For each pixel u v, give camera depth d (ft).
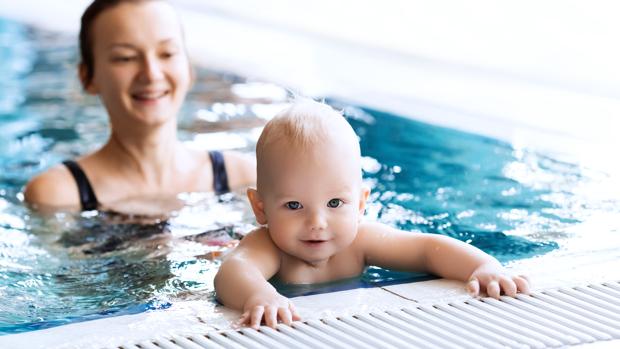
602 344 6.51
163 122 11.24
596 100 15.58
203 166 11.94
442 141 13.76
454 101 15.78
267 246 8.12
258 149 8.04
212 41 20.66
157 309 7.68
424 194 11.40
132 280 8.62
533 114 14.96
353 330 6.81
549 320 6.94
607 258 8.57
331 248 7.93
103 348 6.56
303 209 7.78
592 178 11.88
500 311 7.13
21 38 21.50
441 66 18.19
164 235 10.05
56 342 6.67
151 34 10.99
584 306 7.20
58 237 10.02
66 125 14.92
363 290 7.72
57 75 18.28
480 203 10.98
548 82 16.85
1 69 18.65
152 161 11.46
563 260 8.53
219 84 17.22
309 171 7.65
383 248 8.35
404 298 7.49
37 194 11.14
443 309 7.22
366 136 14.02
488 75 17.47
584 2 21.74
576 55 18.45
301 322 6.98
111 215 10.77
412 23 21.79
